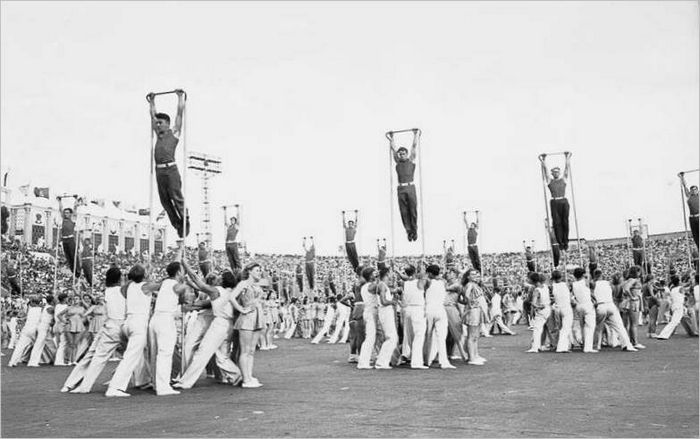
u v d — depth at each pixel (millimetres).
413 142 16953
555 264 30156
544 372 11391
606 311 15297
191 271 10227
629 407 7594
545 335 17359
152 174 11383
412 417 7188
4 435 6531
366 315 13148
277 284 36875
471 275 13656
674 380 9906
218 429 6711
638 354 14289
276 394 9320
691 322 19203
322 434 6363
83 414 7812
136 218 61062
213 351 10219
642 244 36594
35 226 49625
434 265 13039
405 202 16781
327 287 43594
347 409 7828
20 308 27922
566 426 6516
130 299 9820
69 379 10281
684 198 22031
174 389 10023
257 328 10266
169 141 11156
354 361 14609
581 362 12945
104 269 42500
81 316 16297
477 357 13383
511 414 7250
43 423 7223
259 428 6723
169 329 9688
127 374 9562
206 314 10711
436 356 13719
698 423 6574
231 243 33531
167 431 6645
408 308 12953
